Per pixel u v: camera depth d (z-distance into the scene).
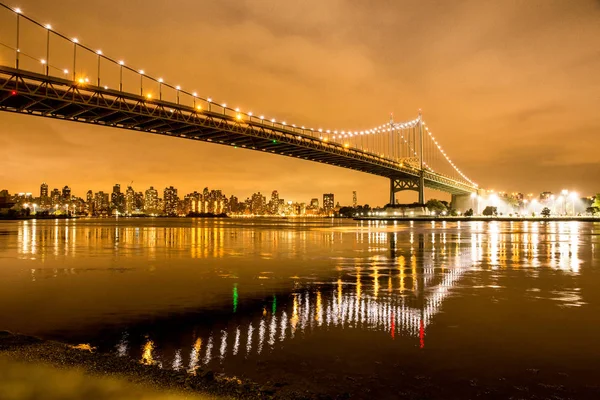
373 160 116.38
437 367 6.51
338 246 30.84
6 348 7.01
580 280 14.56
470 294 12.04
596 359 6.84
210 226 90.88
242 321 9.10
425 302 10.97
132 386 5.55
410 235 47.12
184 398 5.25
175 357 6.90
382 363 6.66
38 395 5.21
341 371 6.35
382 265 19.08
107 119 63.41
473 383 5.96
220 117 75.81
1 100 50.84
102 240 37.75
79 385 5.55
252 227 83.31
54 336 8.06
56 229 64.56
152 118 65.69
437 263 19.81
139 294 12.18
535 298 11.44
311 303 10.90
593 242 33.94
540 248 28.11
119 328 8.59
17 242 34.56
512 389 5.79
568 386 5.88
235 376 6.13
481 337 7.94
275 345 7.50
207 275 15.89
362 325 8.76
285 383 5.91
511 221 123.06
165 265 19.09
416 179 143.50
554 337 7.94
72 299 11.47
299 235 48.66
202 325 8.79
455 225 89.00
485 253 24.72
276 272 16.80
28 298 11.59
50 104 54.22
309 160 108.12
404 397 5.55
